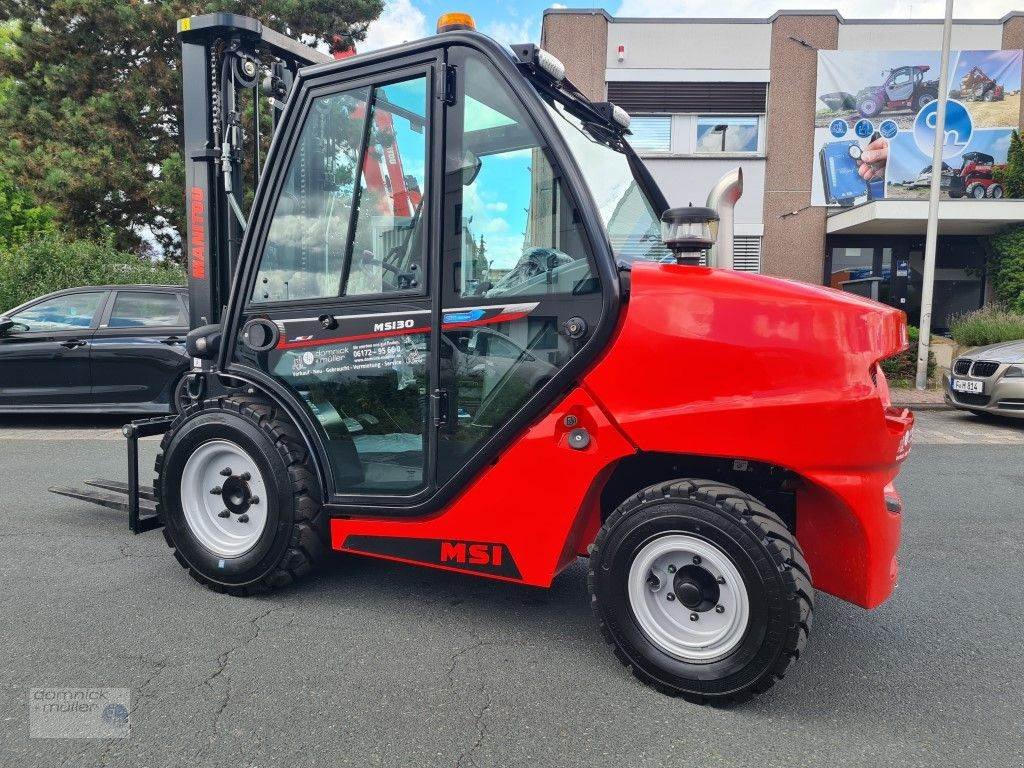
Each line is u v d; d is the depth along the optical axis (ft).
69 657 9.25
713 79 49.88
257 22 12.19
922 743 7.74
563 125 9.96
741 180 10.37
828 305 7.89
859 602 8.55
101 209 58.18
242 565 10.92
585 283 8.58
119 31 54.90
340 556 13.15
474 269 9.27
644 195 12.10
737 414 7.95
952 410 34.12
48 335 26.17
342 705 8.21
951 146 49.03
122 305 26.50
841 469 7.98
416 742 7.53
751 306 8.01
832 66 49.16
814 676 9.23
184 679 8.73
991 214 43.98
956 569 13.33
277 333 10.60
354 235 10.03
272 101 12.21
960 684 9.07
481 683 8.77
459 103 9.18
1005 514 16.94
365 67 9.74
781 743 7.68
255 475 10.96
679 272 8.43
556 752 7.41
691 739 7.70
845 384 7.80
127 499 13.83
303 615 10.62
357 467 10.45
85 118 54.54
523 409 8.87
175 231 62.64
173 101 57.16
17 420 28.55
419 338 9.69
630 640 8.64
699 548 8.21
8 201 52.95
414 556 9.93
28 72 57.11
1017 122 48.37
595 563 8.85
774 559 7.82
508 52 9.02
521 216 8.95
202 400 11.99
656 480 9.65
